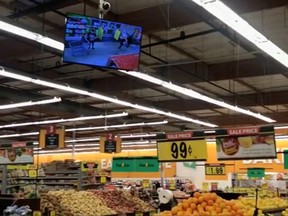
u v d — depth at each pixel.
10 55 9.73
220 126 20.20
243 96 15.43
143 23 8.02
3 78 13.47
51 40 6.40
